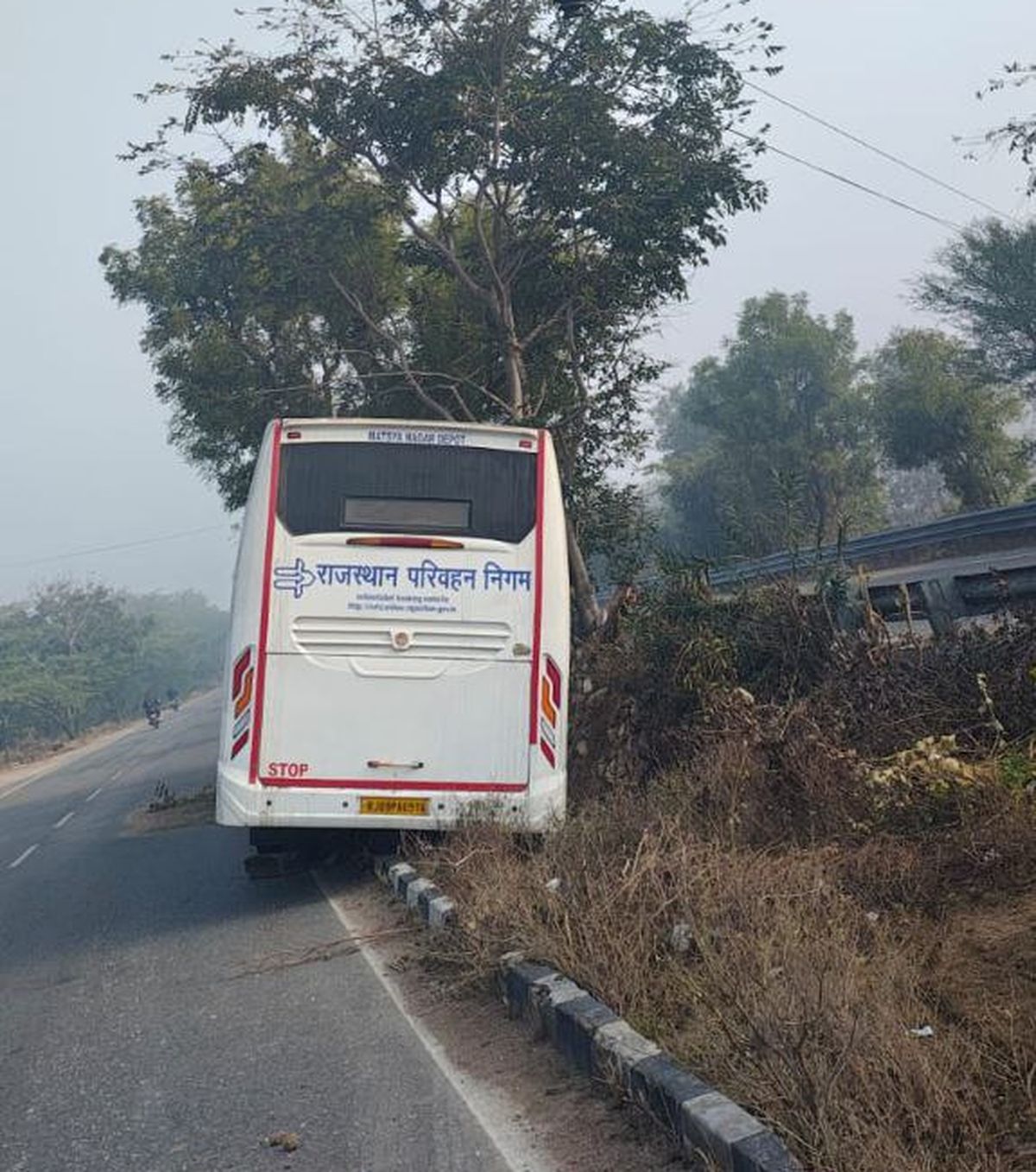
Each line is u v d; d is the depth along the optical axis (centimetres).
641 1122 454
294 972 745
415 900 838
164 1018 673
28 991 775
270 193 1772
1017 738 780
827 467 4153
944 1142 371
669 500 4581
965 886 596
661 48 1516
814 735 800
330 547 907
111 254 2103
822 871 628
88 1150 490
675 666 1045
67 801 2762
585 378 1795
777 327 4344
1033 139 1418
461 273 1664
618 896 623
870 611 948
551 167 1555
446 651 908
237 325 2067
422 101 1531
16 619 8650
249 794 894
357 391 2006
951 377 3703
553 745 909
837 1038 419
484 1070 539
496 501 923
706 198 1546
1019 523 2173
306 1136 484
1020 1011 453
